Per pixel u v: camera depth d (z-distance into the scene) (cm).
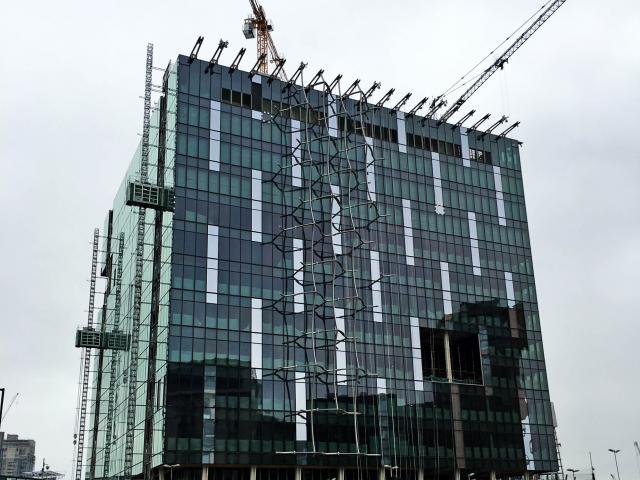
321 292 8988
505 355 10138
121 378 10275
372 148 10106
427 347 9588
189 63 9125
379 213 9825
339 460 8419
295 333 8631
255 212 8912
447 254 10162
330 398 8569
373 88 10250
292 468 8319
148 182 9656
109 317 12156
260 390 8206
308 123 9669
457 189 10631
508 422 9794
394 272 9625
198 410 7819
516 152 11469
